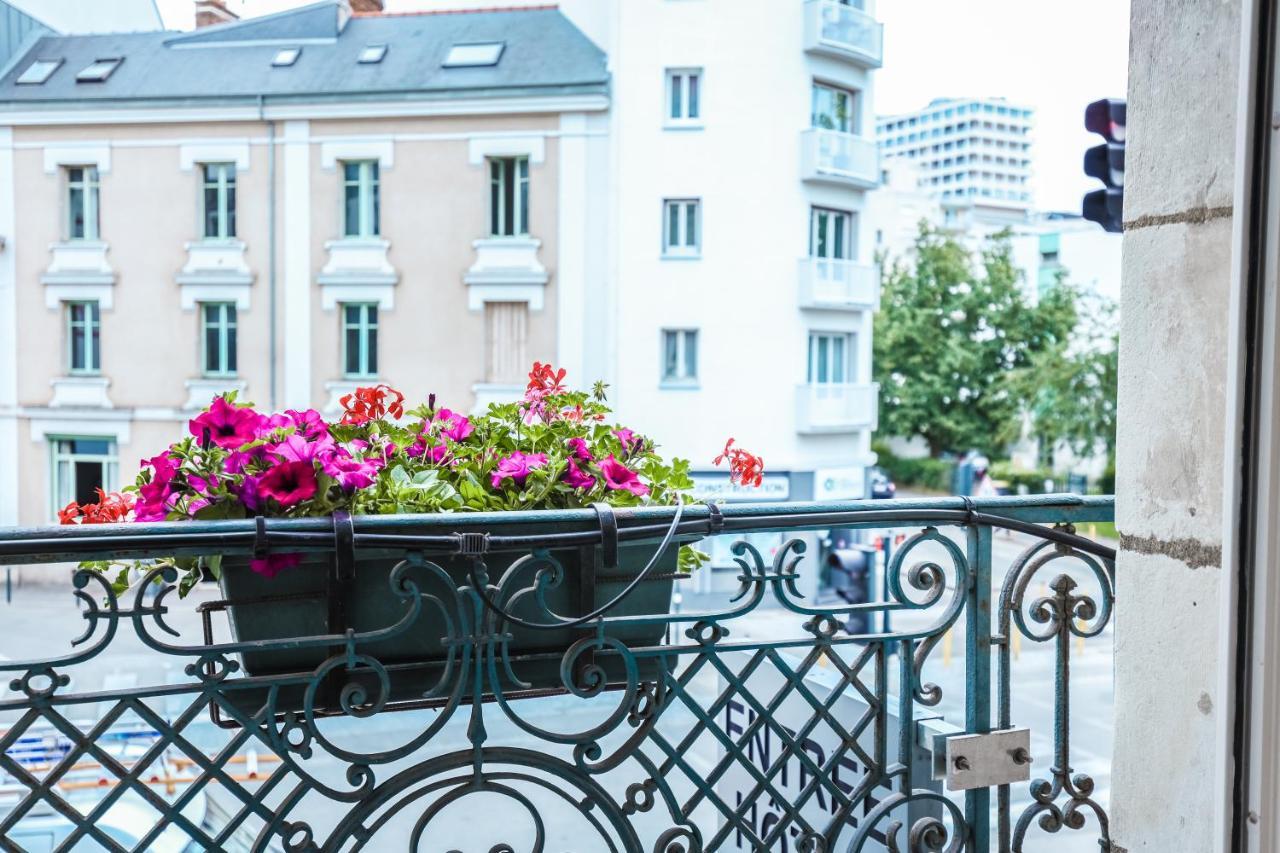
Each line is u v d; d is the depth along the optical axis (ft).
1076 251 122.72
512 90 62.28
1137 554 4.49
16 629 49.98
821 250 66.64
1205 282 4.18
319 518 4.73
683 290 63.21
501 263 63.26
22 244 66.44
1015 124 173.58
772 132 63.00
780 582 5.64
